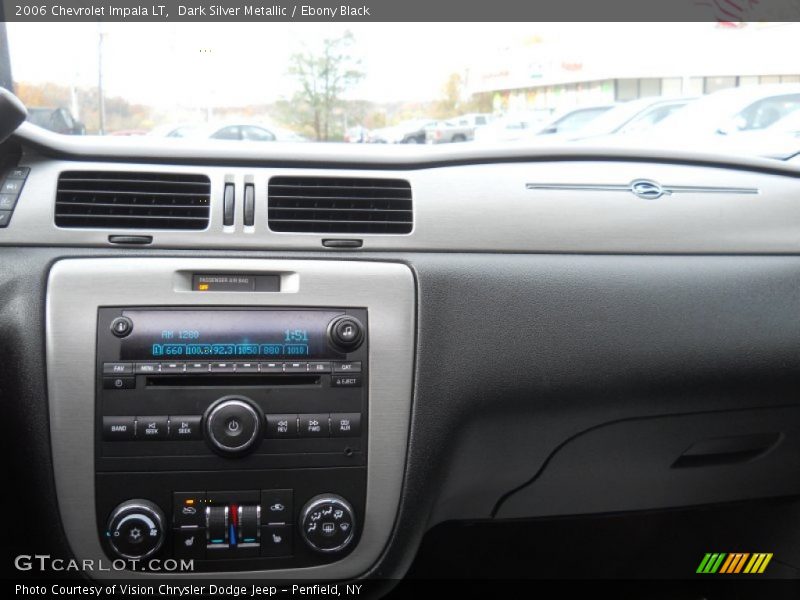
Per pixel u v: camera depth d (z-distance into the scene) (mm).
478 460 1497
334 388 1324
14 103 1270
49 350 1280
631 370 1476
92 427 1276
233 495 1298
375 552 1354
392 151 1501
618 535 1951
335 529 1310
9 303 1300
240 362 1303
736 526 1838
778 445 1623
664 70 11945
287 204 1394
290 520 1311
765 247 1564
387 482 1346
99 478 1278
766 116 5238
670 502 1641
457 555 1954
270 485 1305
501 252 1457
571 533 1977
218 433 1271
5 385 1288
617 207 1527
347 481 1328
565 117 10289
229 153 1418
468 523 1874
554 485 1565
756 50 6570
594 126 8766
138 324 1292
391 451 1347
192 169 1394
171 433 1278
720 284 1516
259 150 1430
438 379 1396
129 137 1466
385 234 1414
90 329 1286
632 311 1476
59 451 1275
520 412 1462
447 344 1402
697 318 1498
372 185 1430
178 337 1296
